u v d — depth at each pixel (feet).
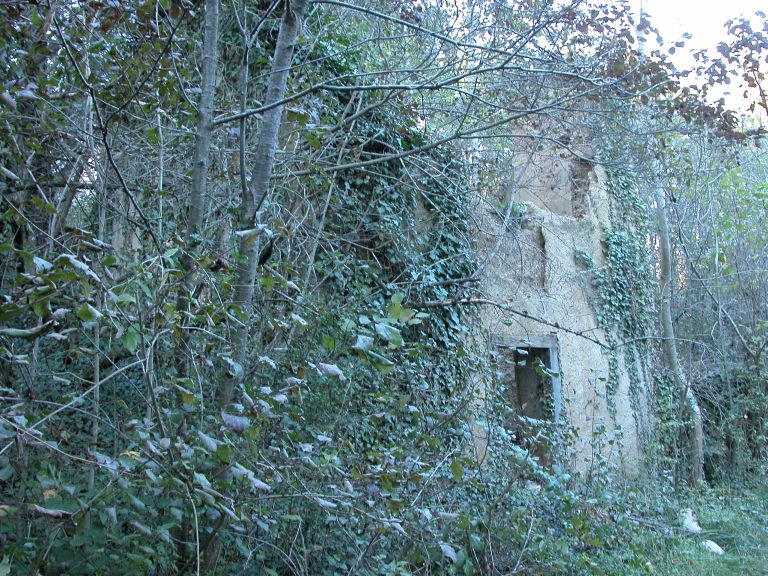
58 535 9.91
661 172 34.91
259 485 9.04
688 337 51.29
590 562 19.49
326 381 16.57
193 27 21.63
